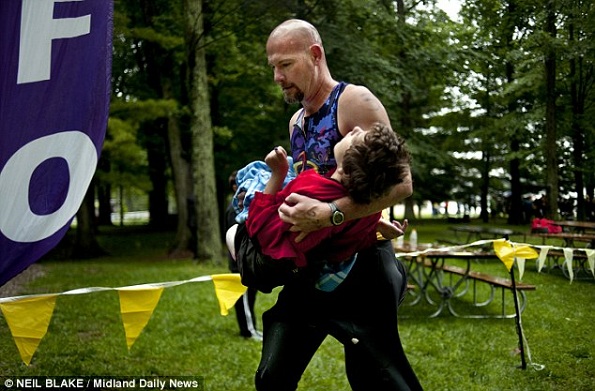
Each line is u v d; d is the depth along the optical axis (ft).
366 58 42.37
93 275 40.37
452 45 45.34
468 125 63.46
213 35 48.75
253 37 46.50
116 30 45.91
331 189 6.46
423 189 93.86
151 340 20.75
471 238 53.06
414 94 49.03
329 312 7.68
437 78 49.01
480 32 39.78
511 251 14.49
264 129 62.08
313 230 6.53
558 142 38.09
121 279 37.50
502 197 100.12
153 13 53.57
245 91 59.82
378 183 6.20
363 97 7.53
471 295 28.76
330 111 7.75
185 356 18.72
